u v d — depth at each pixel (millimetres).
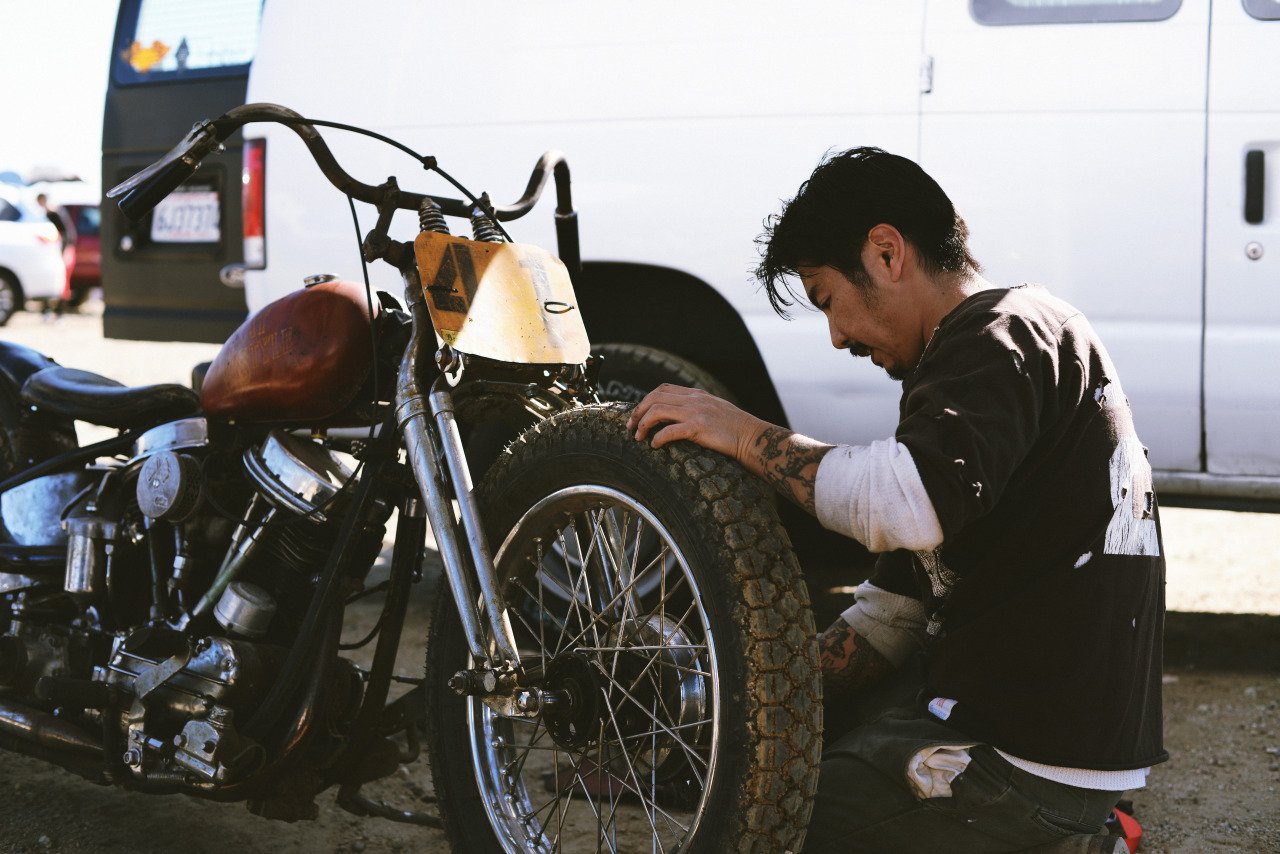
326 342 2107
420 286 1999
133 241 4328
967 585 1762
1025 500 1711
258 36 3760
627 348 3371
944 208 1811
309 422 2172
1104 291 3061
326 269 3641
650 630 1900
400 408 1964
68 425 2711
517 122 3438
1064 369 1696
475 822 2002
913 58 3145
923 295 1817
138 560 2395
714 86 3277
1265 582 4328
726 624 1682
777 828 1657
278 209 3684
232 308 4133
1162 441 3090
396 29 3584
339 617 2062
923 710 1844
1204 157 2988
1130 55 3023
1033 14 3088
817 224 1815
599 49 3371
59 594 2467
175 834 2451
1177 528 5152
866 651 2125
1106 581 1726
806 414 3295
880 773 1794
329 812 2586
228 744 2014
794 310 3254
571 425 1912
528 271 2057
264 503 2205
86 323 15117
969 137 3111
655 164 3318
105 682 2227
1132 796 2666
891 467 1601
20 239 14523
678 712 1842
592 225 3371
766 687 1646
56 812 2529
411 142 3549
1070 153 3053
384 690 2143
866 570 4266
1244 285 2984
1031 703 1722
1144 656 1785
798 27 3223
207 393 2232
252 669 2086
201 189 4184
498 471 2006
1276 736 2965
